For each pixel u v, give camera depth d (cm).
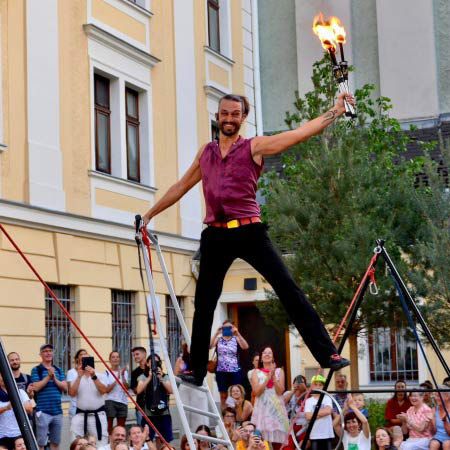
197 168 698
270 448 1478
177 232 2433
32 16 1950
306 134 650
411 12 3188
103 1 2192
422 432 1585
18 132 1886
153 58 2350
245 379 2675
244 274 2608
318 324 674
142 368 1625
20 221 1845
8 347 1777
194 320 711
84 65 2100
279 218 1989
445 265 1909
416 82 3162
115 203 2166
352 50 3300
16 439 1288
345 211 1961
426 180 2369
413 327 917
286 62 3394
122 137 2217
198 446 1377
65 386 1556
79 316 1997
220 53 2711
